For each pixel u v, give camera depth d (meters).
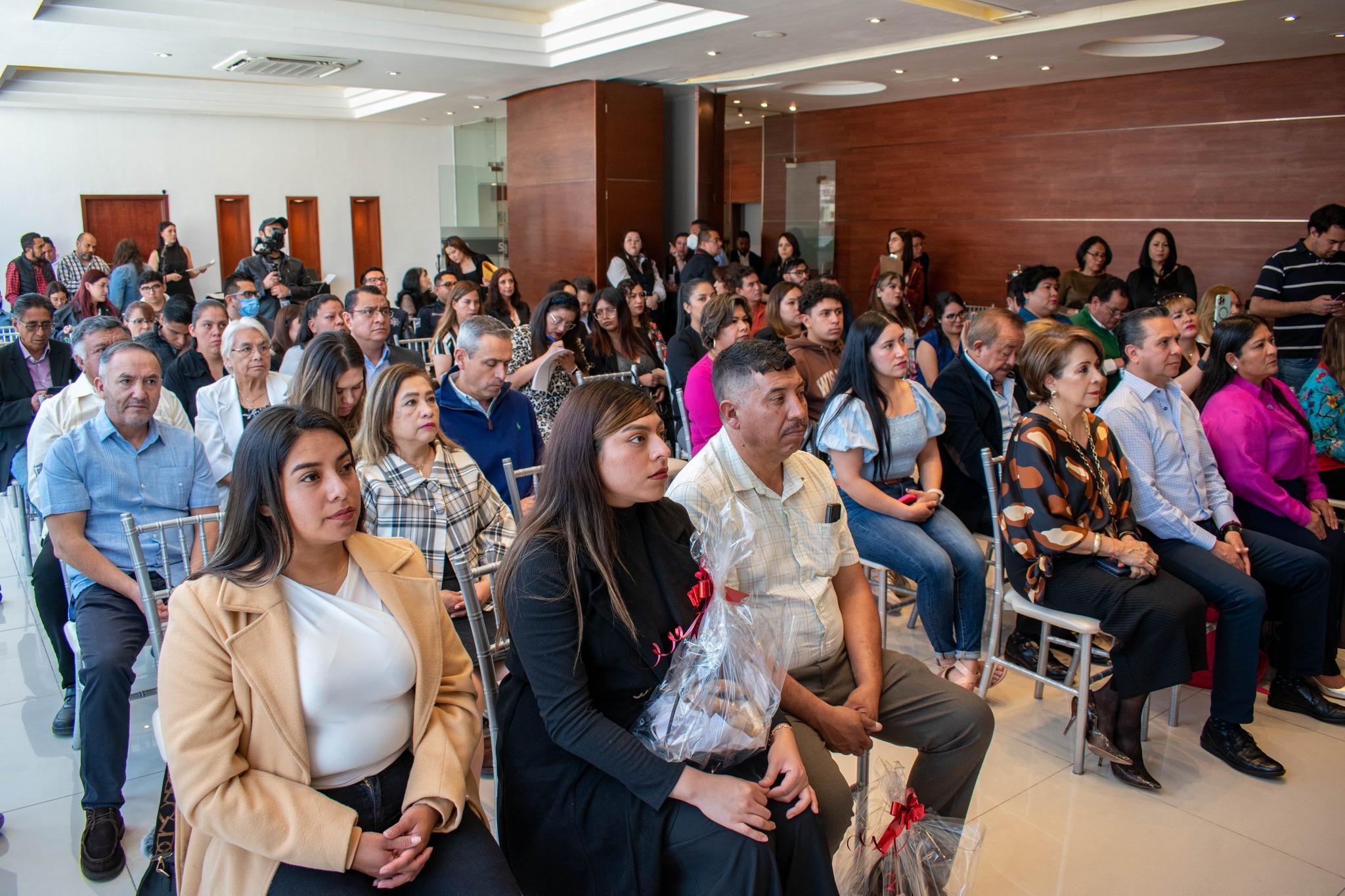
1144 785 2.79
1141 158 8.96
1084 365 2.88
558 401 4.42
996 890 2.32
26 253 10.14
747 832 1.61
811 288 4.00
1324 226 5.65
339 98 12.73
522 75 9.38
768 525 2.20
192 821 1.49
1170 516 3.12
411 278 9.63
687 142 10.27
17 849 2.49
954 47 7.67
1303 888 2.36
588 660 1.71
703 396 4.11
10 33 7.39
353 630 1.65
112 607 2.62
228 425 3.54
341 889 1.52
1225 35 7.06
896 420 3.27
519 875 1.76
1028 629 3.55
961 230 10.56
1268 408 3.47
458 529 2.66
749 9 6.47
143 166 12.09
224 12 7.31
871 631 2.24
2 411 4.56
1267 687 3.48
